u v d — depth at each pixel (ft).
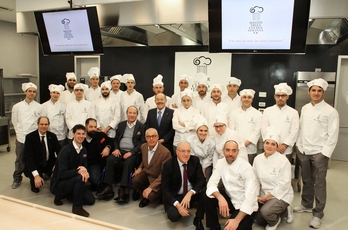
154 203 11.73
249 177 8.84
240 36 9.53
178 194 10.26
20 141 13.12
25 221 6.10
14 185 13.05
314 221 9.95
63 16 11.36
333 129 9.89
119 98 15.52
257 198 9.64
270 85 19.20
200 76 14.23
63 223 6.04
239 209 8.96
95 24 11.19
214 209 9.16
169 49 20.75
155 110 13.07
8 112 22.88
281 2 8.79
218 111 12.50
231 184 9.20
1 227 5.79
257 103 19.48
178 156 9.96
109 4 14.03
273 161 9.62
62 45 11.91
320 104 10.27
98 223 6.08
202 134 10.94
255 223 10.23
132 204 11.62
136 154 12.38
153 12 13.48
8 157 18.08
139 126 12.92
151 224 9.91
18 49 24.04
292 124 11.09
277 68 18.99
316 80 10.18
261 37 9.36
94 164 12.68
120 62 22.06
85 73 23.80
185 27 14.60
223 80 19.83
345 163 18.34
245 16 9.24
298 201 12.17
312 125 10.28
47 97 25.48
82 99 14.30
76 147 11.10
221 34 9.68
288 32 9.07
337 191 13.42
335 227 9.93
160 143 11.85
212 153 11.56
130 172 11.81
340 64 17.89
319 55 18.26
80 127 10.96
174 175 10.09
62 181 10.78
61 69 24.67
